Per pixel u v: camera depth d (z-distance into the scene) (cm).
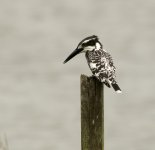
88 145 890
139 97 2898
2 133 2422
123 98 2889
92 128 888
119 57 3738
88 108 885
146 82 3138
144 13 5247
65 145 2350
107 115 2691
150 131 2494
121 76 3266
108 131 2516
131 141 2400
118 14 5309
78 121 2623
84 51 1090
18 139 2388
